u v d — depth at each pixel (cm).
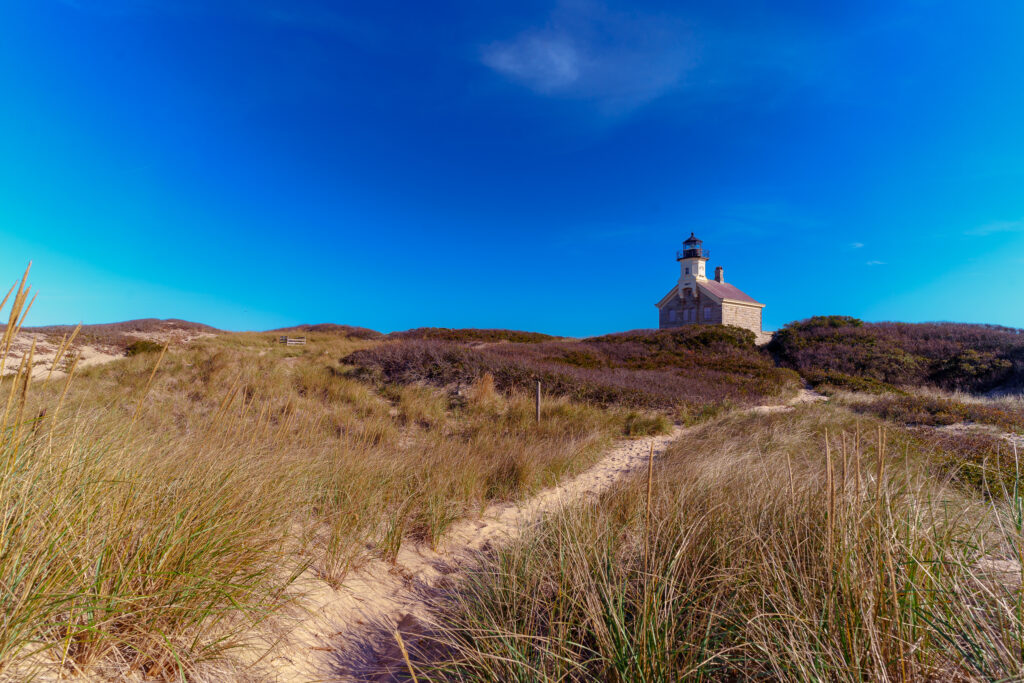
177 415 724
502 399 1309
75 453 230
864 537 202
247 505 279
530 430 969
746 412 1170
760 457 457
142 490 240
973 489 327
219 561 232
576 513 348
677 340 2802
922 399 1209
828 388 1739
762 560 222
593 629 216
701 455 599
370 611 293
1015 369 1803
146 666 181
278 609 251
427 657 244
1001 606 165
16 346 1345
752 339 2916
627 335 3127
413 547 395
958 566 186
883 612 177
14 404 217
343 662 239
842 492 214
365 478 459
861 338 2495
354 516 385
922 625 173
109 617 175
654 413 1233
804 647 169
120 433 309
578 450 778
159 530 219
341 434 783
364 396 1175
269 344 2662
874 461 314
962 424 962
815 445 609
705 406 1288
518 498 545
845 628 169
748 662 182
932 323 2803
